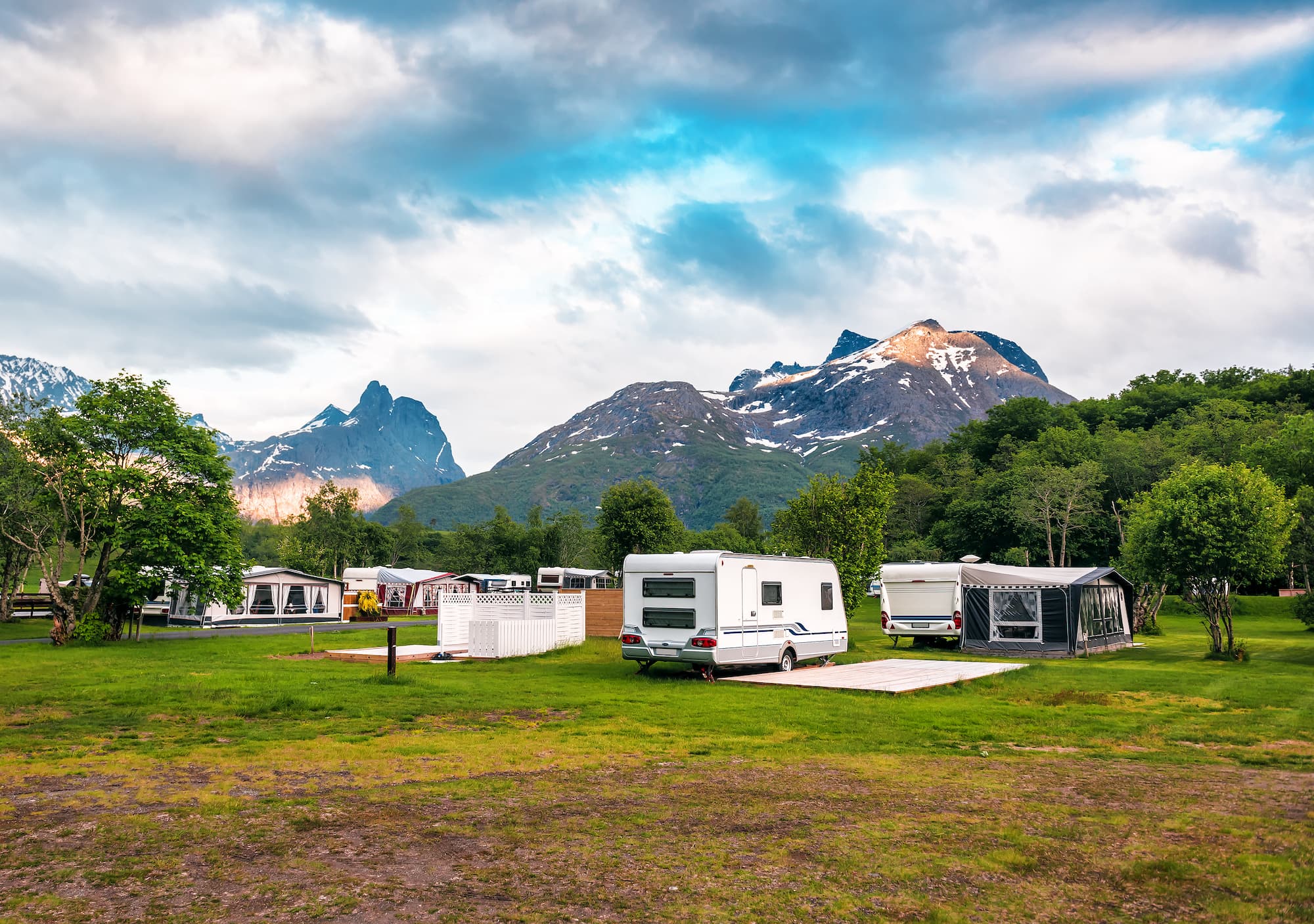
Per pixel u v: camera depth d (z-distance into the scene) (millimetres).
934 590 28656
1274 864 5922
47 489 29953
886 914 4984
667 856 6004
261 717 12570
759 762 9508
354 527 97750
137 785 8062
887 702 14688
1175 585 27328
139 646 28281
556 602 26359
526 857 5930
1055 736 11703
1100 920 4934
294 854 5891
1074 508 81125
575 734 11391
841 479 34094
